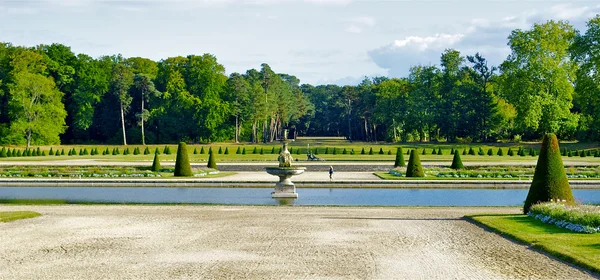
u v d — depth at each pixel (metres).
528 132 104.31
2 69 103.06
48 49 112.62
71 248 18.05
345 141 140.00
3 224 22.84
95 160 69.31
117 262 16.12
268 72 135.38
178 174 46.47
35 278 14.39
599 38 76.75
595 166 54.31
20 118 94.62
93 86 113.75
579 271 14.88
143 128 113.81
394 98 122.31
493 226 21.80
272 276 14.58
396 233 20.89
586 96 80.56
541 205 23.75
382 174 48.84
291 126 173.38
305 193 36.69
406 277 14.50
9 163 61.84
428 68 114.38
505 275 14.62
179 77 115.75
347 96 157.00
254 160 71.62
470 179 43.03
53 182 40.94
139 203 31.86
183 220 24.12
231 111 120.00
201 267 15.54
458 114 108.25
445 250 17.73
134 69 128.38
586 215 20.45
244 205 29.97
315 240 19.45
